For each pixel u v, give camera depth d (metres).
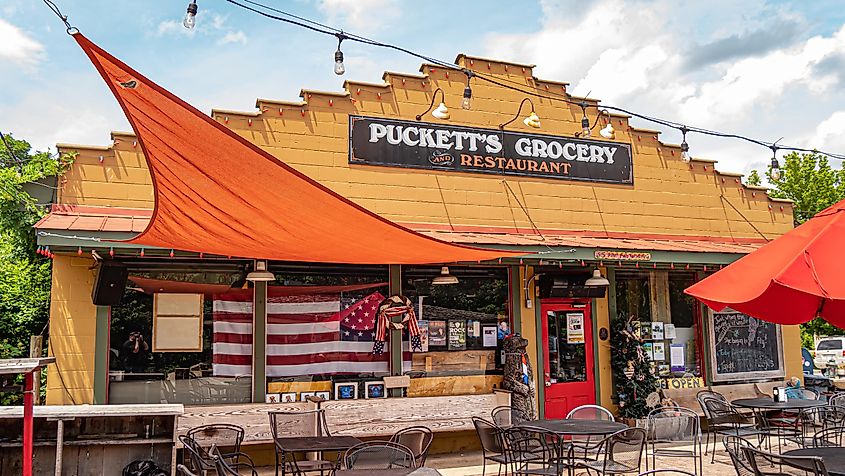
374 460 6.44
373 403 9.05
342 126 9.71
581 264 10.16
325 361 9.39
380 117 9.90
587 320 11.01
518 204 10.49
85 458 7.54
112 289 8.30
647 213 11.34
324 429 8.45
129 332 8.71
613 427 7.21
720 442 10.80
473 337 10.19
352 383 9.44
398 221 9.81
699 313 11.87
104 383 8.50
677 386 11.45
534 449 7.98
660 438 7.99
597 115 11.20
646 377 10.85
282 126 9.43
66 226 7.42
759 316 7.06
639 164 11.41
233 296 9.13
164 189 6.04
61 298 8.48
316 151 9.55
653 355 11.48
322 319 9.45
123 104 4.83
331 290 9.55
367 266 9.76
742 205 12.07
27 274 10.93
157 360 8.77
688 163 11.76
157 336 8.78
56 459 6.98
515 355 9.80
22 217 10.30
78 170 8.62
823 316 7.16
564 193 10.80
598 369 10.93
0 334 10.76
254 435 8.45
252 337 9.12
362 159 9.73
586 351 10.94
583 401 10.80
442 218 10.04
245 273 9.19
